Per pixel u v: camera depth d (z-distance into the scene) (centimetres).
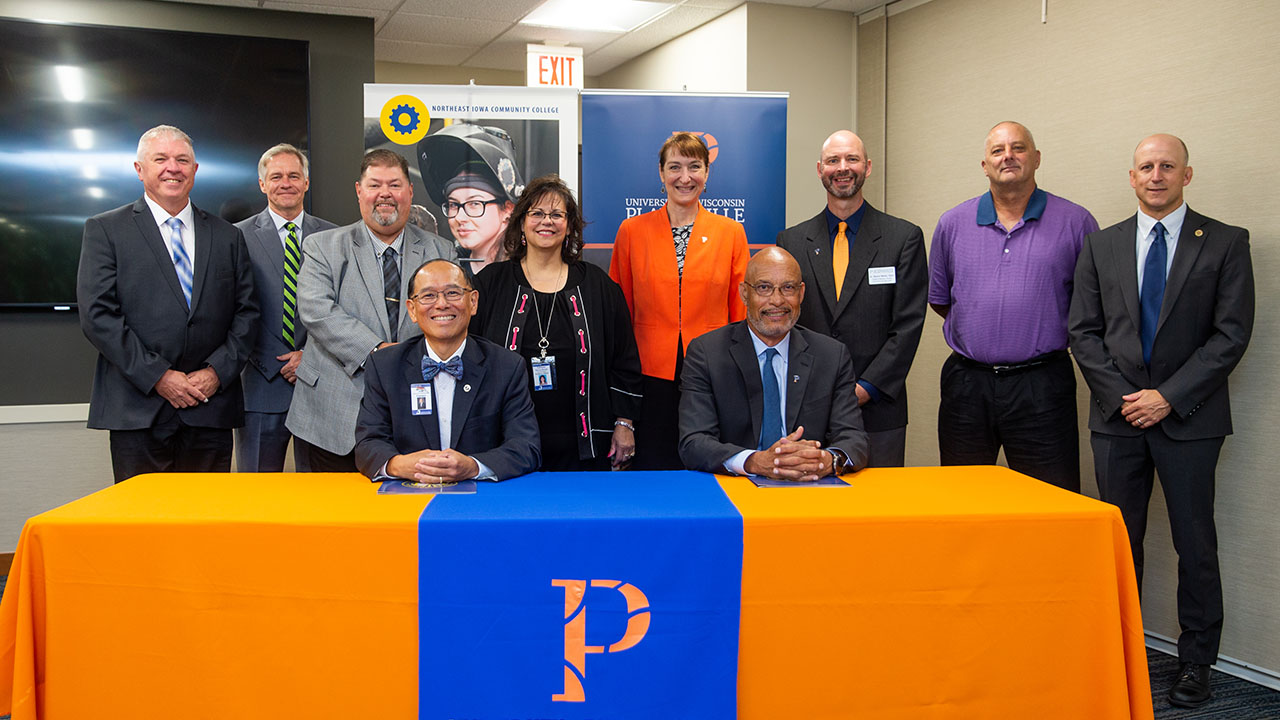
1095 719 191
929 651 188
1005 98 405
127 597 181
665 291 319
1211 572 281
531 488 212
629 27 550
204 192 454
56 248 432
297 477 227
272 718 183
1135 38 339
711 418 246
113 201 439
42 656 183
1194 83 317
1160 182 276
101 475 446
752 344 248
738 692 187
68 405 438
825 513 186
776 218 386
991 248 311
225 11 471
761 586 185
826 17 500
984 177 421
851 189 309
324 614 181
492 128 394
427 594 180
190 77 448
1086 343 290
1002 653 189
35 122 426
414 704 183
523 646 182
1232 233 276
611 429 282
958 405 318
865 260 309
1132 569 190
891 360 301
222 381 298
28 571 180
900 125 475
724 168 382
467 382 234
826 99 503
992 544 188
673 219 325
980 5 417
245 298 311
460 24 544
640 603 183
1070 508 192
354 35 495
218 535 180
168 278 291
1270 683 295
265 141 461
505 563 181
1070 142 371
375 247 297
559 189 279
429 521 180
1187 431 277
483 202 395
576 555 182
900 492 209
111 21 450
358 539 180
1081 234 306
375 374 235
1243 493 303
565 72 579
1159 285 281
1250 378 299
